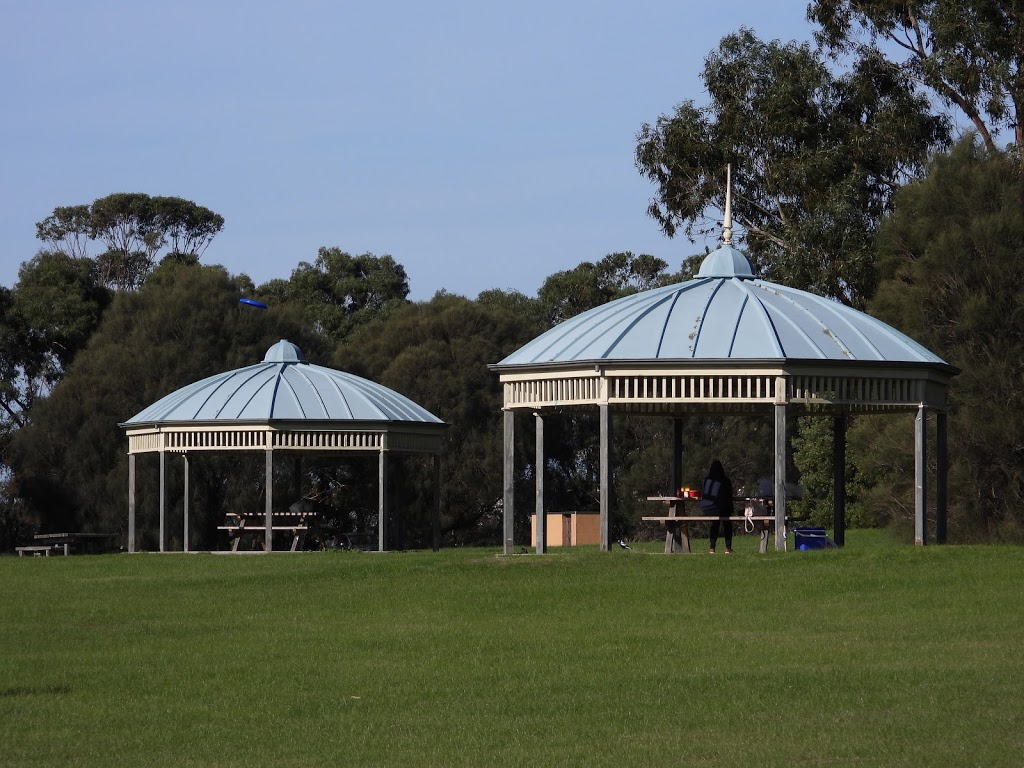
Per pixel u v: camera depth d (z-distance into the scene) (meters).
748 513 33.06
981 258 44.56
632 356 29.61
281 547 50.56
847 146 56.66
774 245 59.06
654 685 16.84
